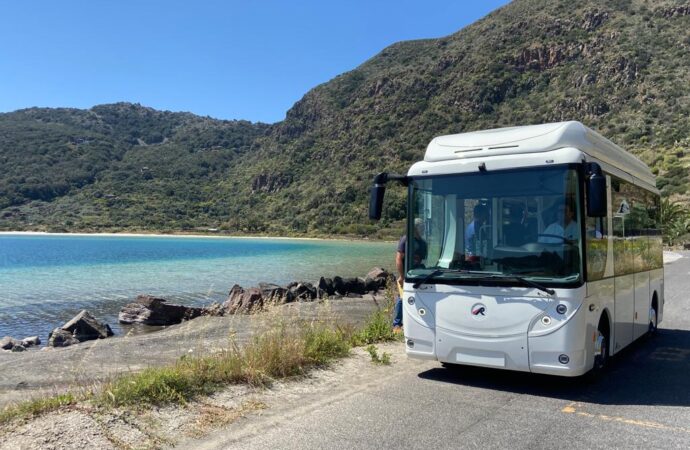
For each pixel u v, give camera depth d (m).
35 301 24.75
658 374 7.79
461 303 6.72
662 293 11.15
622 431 5.38
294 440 5.11
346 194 134.88
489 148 6.93
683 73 126.75
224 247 82.38
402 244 10.26
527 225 6.48
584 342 6.20
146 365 10.80
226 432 5.30
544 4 176.88
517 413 5.95
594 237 6.68
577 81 139.75
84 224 131.75
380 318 10.98
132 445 4.87
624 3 159.62
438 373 7.76
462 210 6.91
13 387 9.41
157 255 59.88
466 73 162.00
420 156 137.12
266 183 164.62
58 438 4.86
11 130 194.00
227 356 7.46
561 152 6.43
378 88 178.12
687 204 70.69
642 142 108.31
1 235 114.25
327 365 8.08
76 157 181.38
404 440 5.11
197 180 185.50
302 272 40.34
